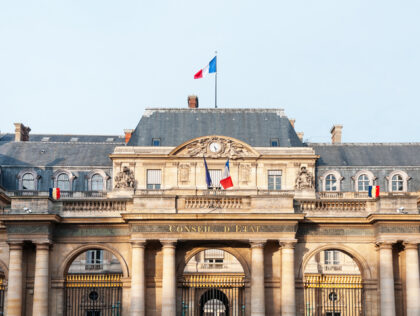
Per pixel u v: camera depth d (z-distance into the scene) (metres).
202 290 57.72
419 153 66.38
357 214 44.03
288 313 42.06
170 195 43.28
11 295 42.22
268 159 61.81
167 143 64.06
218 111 66.50
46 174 64.88
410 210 43.06
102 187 64.88
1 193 56.91
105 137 87.06
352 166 64.62
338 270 64.44
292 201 43.12
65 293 43.59
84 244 43.91
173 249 42.66
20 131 72.25
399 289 43.22
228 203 43.44
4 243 44.09
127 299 43.31
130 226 43.03
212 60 67.44
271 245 43.66
